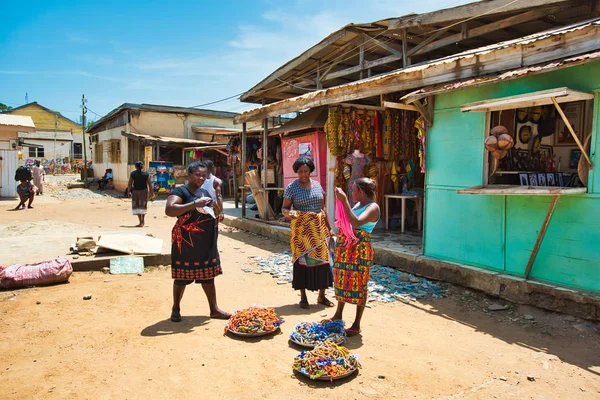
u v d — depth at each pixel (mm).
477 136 5629
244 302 5375
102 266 6777
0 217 13070
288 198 5094
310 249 5020
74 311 4844
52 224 11266
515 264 5297
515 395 3180
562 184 5680
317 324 4211
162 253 7238
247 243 9562
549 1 6684
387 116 8469
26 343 3943
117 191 24422
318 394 3143
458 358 3812
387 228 9148
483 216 5629
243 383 3279
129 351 3807
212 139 23797
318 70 11703
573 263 4727
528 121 5996
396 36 9758
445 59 6168
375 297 5539
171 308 5051
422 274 6312
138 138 19984
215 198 6609
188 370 3467
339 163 8336
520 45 4859
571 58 4238
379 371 3525
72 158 50062
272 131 11148
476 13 7449
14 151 19328
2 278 5605
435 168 6305
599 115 4473
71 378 3295
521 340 4219
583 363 3713
